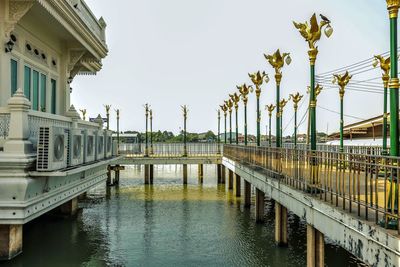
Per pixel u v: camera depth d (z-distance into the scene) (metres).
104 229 18.33
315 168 9.84
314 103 10.89
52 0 11.67
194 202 26.33
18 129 8.52
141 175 45.50
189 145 56.38
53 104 16.39
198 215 21.97
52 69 16.03
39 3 11.09
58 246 14.92
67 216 18.44
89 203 25.75
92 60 18.95
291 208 11.59
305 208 10.13
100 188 33.75
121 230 18.28
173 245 15.95
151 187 34.28
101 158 15.01
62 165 9.48
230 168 29.30
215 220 20.69
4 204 8.30
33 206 8.95
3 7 10.91
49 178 9.50
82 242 15.65
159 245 15.92
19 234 10.09
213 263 13.80
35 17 12.84
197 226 19.30
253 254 14.74
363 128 33.16
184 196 29.05
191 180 40.28
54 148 8.83
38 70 14.49
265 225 19.56
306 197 9.91
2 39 11.00
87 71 21.69
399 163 6.00
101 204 25.39
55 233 16.72
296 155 11.39
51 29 14.45
